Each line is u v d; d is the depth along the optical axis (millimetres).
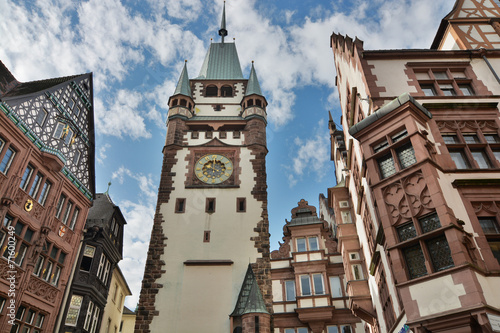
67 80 27828
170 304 26469
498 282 13562
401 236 15836
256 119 36906
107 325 34812
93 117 29844
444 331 13055
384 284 20406
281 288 32094
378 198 16906
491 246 15148
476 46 24250
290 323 30344
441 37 27047
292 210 35938
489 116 19641
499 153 18484
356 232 29172
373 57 22734
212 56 48812
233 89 41781
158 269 27891
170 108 38156
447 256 14258
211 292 26922
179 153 34656
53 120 25750
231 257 28469
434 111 19625
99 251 29359
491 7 26641
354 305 25734
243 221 30297
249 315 25031
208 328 25531
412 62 22438
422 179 15984
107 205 32750
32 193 23203
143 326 25734
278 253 33719
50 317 23797
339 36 29922
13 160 21922
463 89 21891
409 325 13836
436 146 18031
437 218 15109
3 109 21625
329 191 32625
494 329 12148
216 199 31531
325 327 29859
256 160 34094
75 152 27766
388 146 17719
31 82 29547
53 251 25000
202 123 36812
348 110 27578
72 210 26953
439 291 13625
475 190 16406
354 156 26234
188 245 28969
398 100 18094
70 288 26406
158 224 30031
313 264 31734
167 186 32344
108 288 31484
